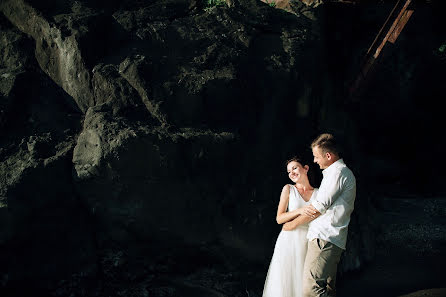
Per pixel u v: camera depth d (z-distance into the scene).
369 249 6.87
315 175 6.42
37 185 4.88
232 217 5.58
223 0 6.98
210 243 5.50
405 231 8.29
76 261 5.00
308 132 6.76
